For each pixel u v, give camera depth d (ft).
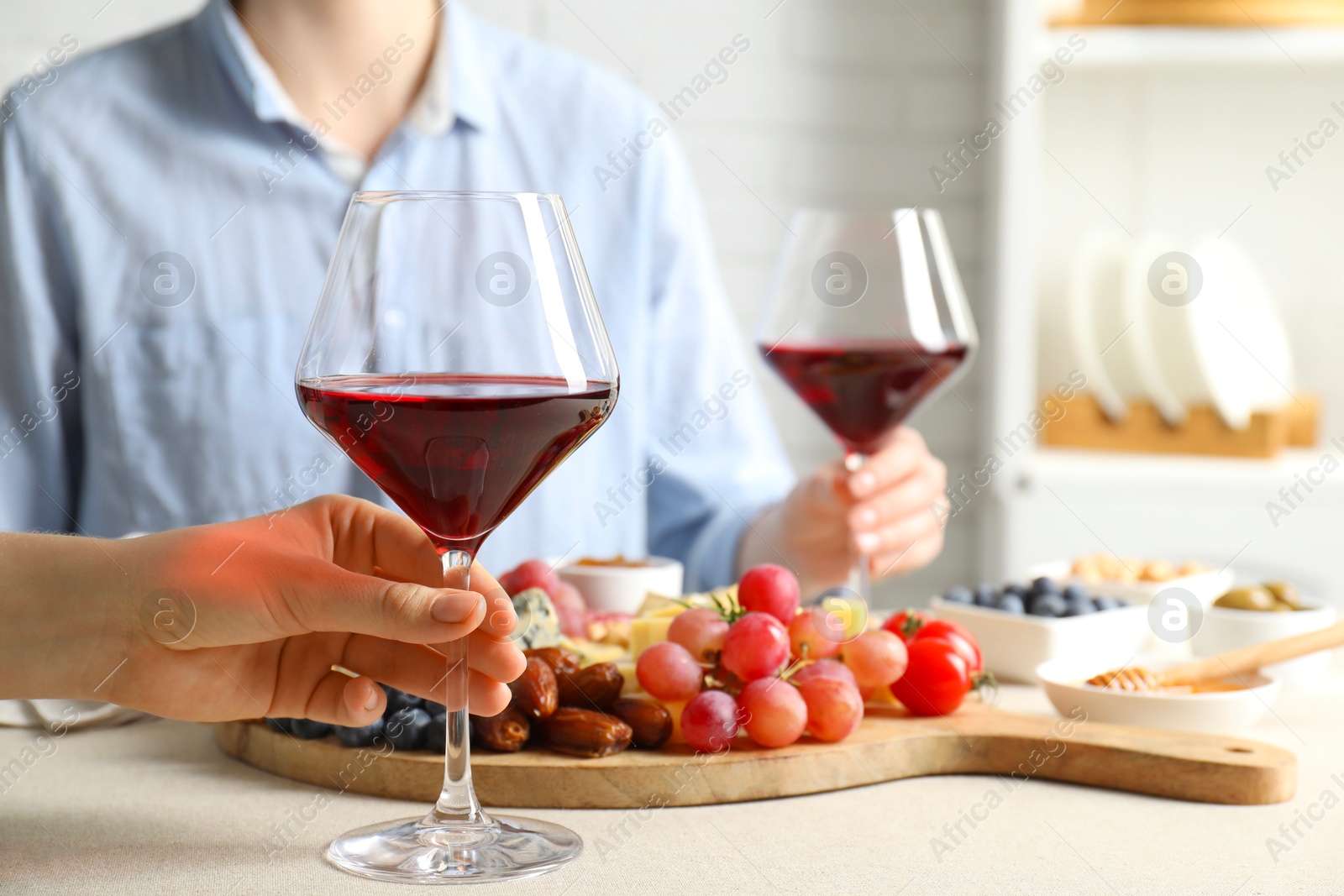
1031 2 6.59
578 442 2.04
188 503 4.91
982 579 7.32
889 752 2.55
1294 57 6.61
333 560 2.38
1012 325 6.72
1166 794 2.44
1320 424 6.97
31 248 4.79
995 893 1.90
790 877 1.97
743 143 7.50
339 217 4.98
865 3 7.49
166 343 4.86
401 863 1.96
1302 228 7.24
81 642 2.12
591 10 7.30
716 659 2.61
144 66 4.99
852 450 3.65
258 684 2.29
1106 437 6.93
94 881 1.93
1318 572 6.39
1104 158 7.39
